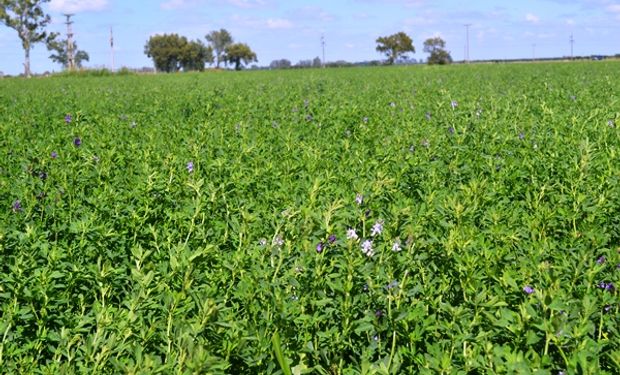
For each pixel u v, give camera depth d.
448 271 4.11
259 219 5.20
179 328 3.28
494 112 10.73
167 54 157.88
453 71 46.31
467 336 3.31
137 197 5.95
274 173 7.05
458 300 4.02
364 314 3.72
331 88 25.28
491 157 7.16
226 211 5.68
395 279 3.95
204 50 170.00
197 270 4.05
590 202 5.39
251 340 3.48
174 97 19.23
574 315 3.19
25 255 4.26
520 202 5.97
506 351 3.03
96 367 3.15
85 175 6.77
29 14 90.56
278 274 4.22
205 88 26.83
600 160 6.96
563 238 5.03
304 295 3.81
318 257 3.96
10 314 3.68
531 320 3.23
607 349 3.34
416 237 4.32
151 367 2.96
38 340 3.61
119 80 46.53
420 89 21.47
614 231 5.18
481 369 3.09
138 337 3.43
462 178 7.02
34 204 5.79
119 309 3.61
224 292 4.13
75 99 18.31
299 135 10.29
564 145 7.90
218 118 12.62
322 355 3.52
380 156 7.75
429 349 3.23
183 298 3.59
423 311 3.55
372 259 4.03
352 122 11.50
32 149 8.28
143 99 18.58
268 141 9.55
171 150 8.51
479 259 4.03
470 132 8.98
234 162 7.49
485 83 26.91
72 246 4.67
